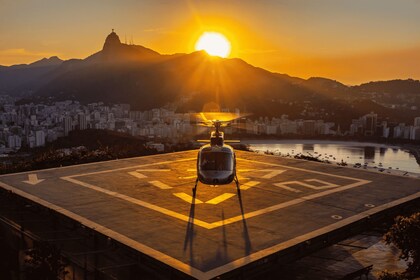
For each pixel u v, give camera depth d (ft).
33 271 55.11
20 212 76.74
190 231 59.21
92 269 59.16
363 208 70.33
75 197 76.48
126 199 75.31
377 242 70.49
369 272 60.13
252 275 49.88
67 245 65.72
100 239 60.08
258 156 116.37
